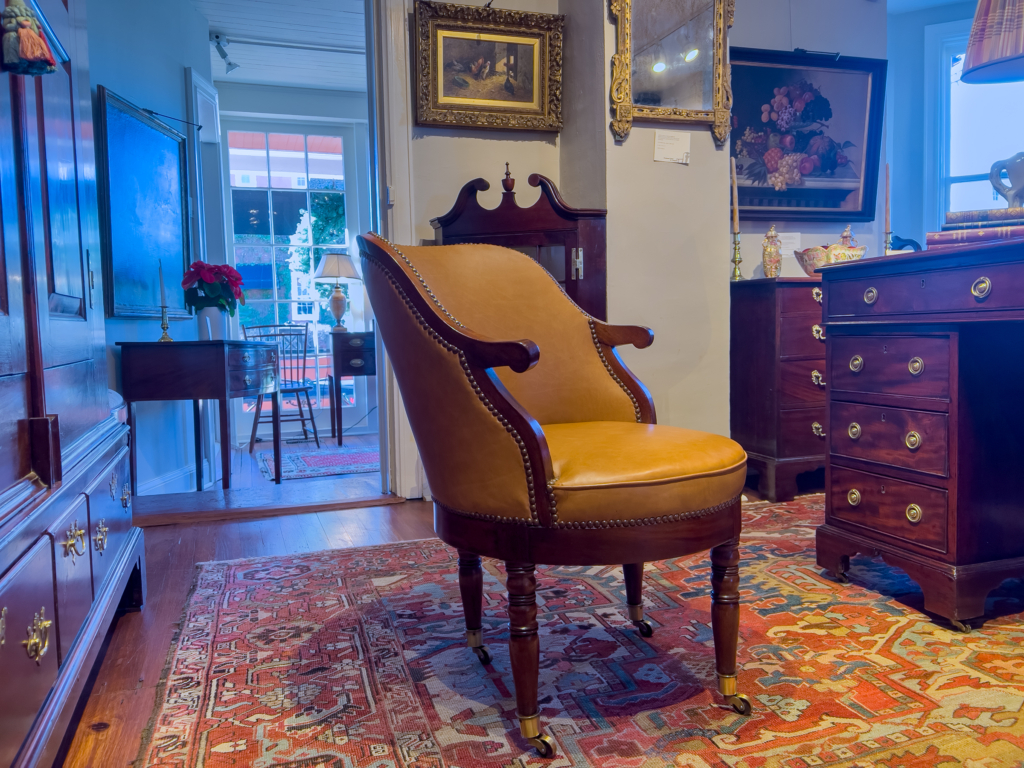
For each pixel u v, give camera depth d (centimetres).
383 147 322
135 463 370
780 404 324
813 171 387
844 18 390
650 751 131
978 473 185
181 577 234
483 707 148
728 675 145
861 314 212
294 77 604
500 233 301
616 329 182
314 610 203
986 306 173
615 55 302
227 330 532
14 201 118
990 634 181
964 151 464
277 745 135
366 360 586
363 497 339
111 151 356
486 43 324
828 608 199
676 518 132
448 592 216
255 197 626
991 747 130
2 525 101
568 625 190
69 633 129
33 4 129
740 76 371
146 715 146
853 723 139
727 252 330
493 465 134
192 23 468
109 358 354
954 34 453
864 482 212
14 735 98
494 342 129
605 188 309
